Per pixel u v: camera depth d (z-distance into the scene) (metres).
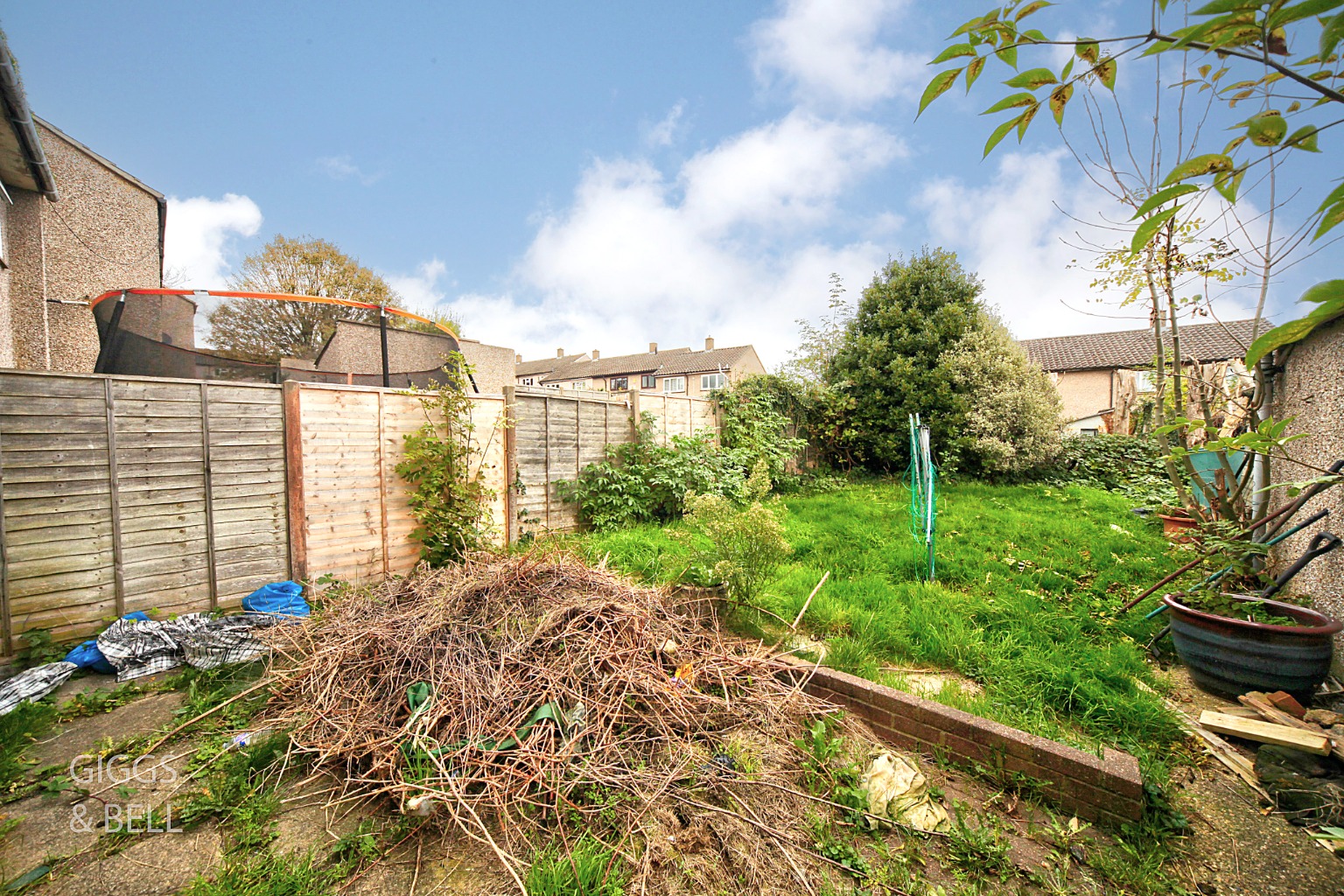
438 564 5.53
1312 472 3.90
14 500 3.64
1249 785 2.53
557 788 2.33
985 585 4.78
